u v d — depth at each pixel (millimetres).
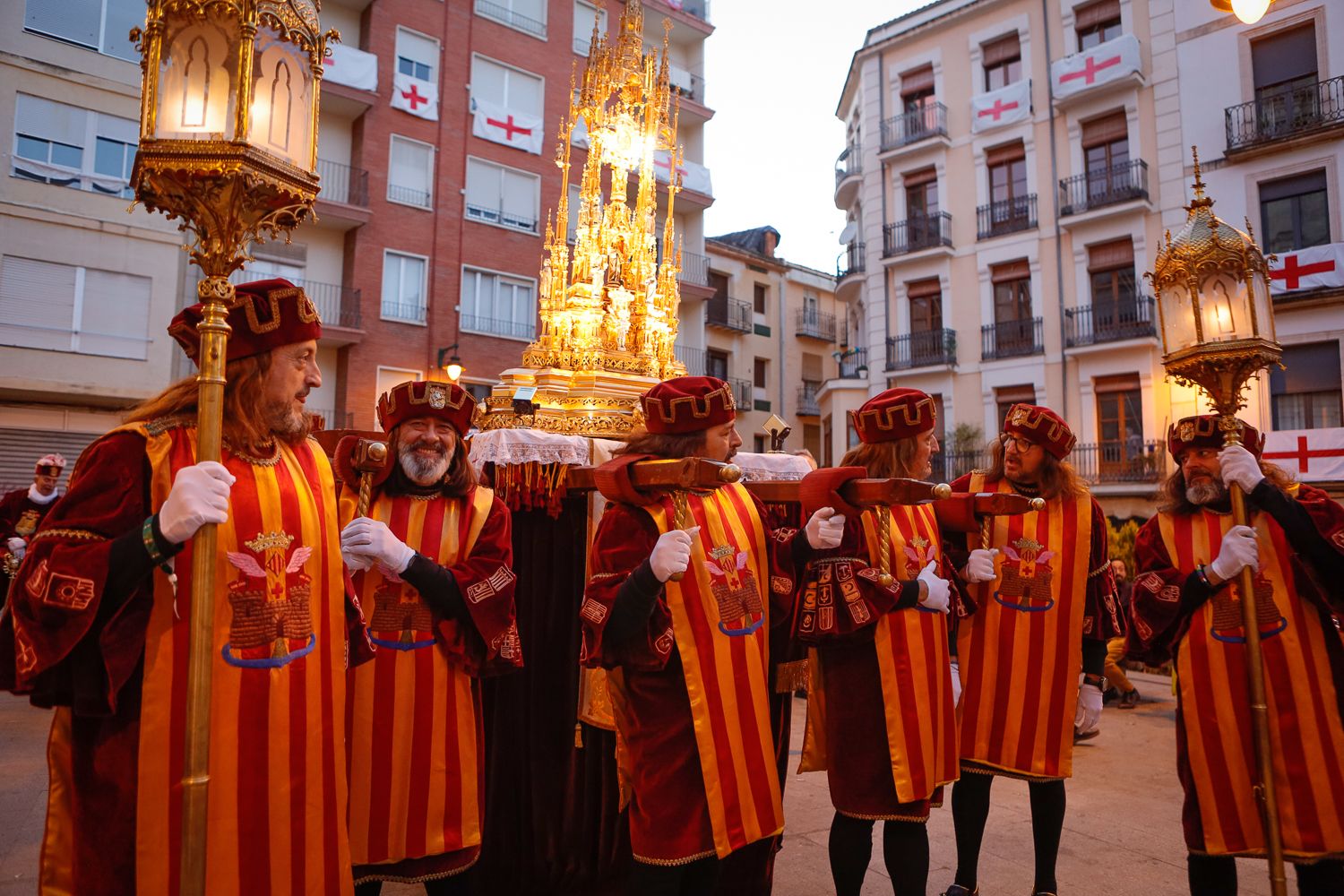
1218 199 15812
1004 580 3236
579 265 4309
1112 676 7410
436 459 2475
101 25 14320
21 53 13602
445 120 17703
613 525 2332
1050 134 18141
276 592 1856
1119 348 16734
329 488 2117
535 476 3191
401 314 16953
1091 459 17125
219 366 1636
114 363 14086
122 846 1642
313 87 1750
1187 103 16344
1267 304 2924
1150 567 3096
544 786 3217
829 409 21859
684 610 2281
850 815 2609
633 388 4176
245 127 1540
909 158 20188
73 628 1562
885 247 20359
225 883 1688
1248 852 2725
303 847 1832
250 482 1886
